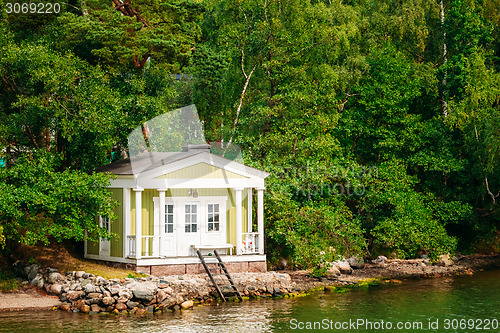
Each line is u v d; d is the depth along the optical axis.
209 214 24.52
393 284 26.11
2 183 21.80
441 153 35.50
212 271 23.59
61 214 22.50
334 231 27.89
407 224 29.81
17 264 23.97
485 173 34.91
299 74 33.41
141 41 31.84
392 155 34.16
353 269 28.97
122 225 23.64
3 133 24.28
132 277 21.92
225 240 24.66
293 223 27.88
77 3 32.69
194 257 23.45
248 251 24.89
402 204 30.62
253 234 25.16
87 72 27.00
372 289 24.81
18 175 22.67
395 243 29.94
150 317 19.27
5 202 20.97
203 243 24.30
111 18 31.12
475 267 31.16
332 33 34.88
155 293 20.66
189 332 17.31
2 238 21.25
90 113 24.56
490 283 26.45
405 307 21.23
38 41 26.48
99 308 20.17
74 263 24.28
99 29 30.12
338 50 35.47
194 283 21.86
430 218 31.27
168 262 23.06
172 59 34.06
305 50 35.06
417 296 23.27
